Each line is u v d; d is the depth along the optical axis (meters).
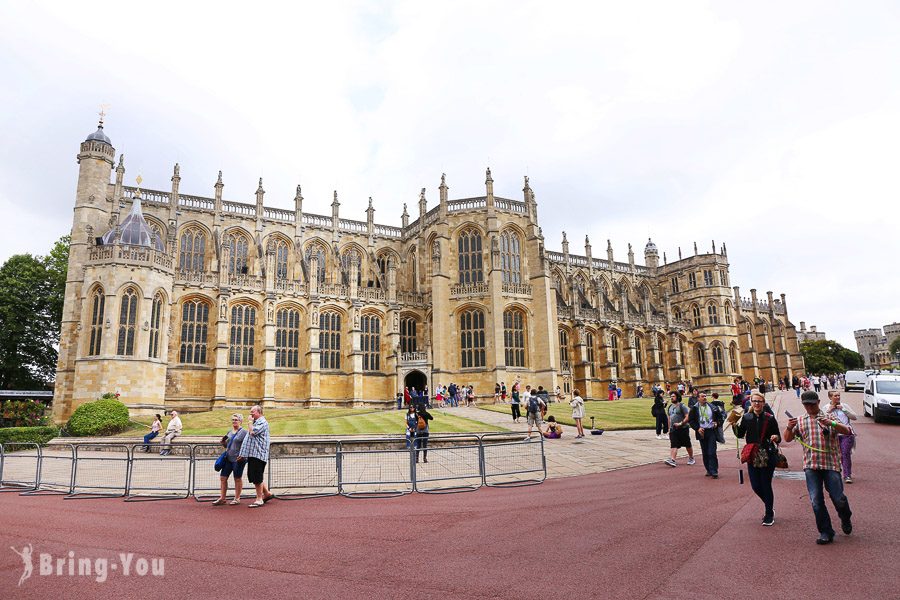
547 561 10.70
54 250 68.06
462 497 18.09
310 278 64.69
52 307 64.44
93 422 39.88
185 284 58.91
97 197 57.09
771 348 103.38
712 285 95.00
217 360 57.53
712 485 18.11
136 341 49.19
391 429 35.44
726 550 10.91
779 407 48.50
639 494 17.17
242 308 61.94
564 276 87.75
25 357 63.47
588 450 27.77
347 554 11.51
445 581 9.70
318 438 28.53
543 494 18.00
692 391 23.92
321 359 65.06
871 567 9.58
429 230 72.50
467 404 59.47
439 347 65.19
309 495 19.08
